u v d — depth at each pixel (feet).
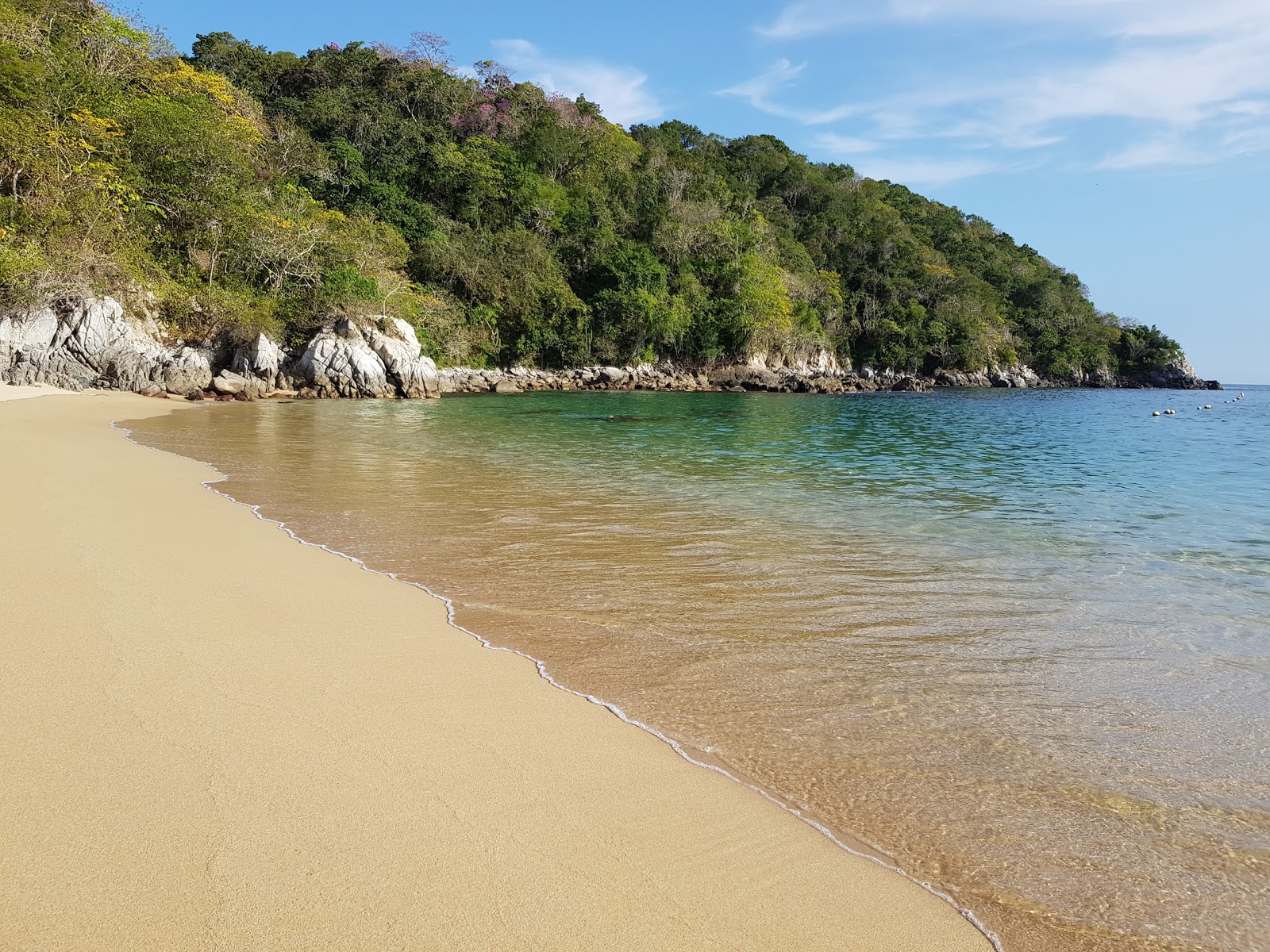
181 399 106.93
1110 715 15.30
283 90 246.47
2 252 99.04
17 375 101.04
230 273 136.98
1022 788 12.53
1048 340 338.13
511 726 13.79
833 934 8.89
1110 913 9.57
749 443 73.51
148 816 10.31
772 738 13.97
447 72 254.88
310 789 11.21
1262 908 9.74
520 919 8.72
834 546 29.71
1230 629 20.56
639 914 8.96
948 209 447.42
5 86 104.78
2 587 20.06
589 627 19.76
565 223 225.15
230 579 22.09
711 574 25.25
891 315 291.58
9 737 12.29
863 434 86.69
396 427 79.61
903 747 13.79
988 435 89.86
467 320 189.47
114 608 18.90
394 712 14.03
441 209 210.18
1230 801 12.27
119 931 8.21
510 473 48.24
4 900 8.62
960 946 8.84
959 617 21.25
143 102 128.26
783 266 274.57
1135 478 51.49
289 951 8.05
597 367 198.18
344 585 22.29
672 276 229.25
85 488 35.32
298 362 127.65
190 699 14.06
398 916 8.66
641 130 334.24
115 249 114.32
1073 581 25.25
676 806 11.44
